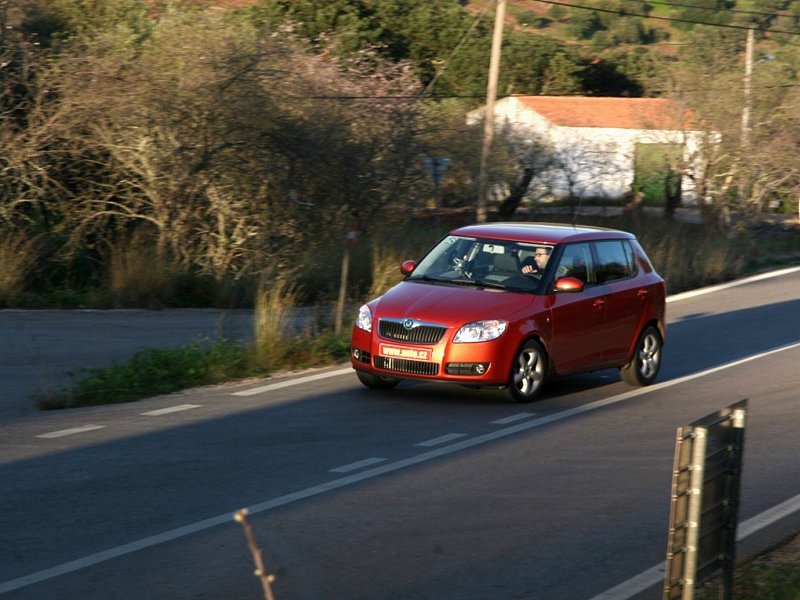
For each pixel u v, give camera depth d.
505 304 30.48
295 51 68.94
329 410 29.00
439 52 152.12
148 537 17.66
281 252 62.56
